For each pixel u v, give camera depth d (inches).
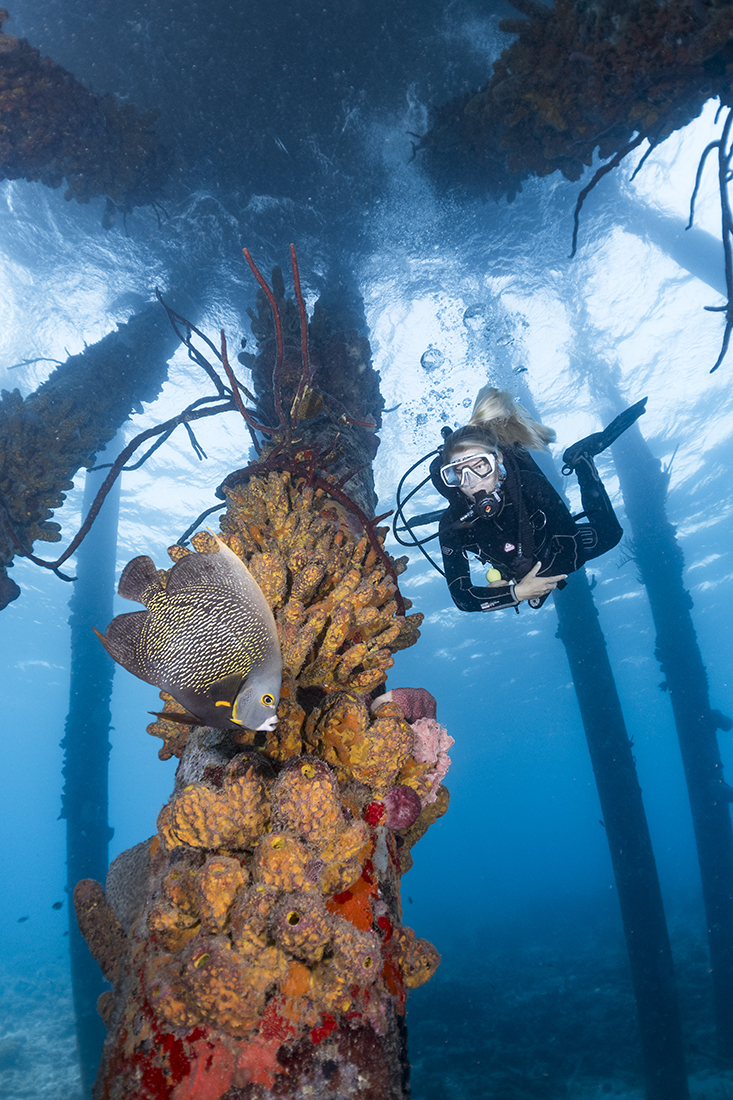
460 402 699.4
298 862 54.3
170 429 174.4
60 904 447.5
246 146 473.4
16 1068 697.0
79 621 550.0
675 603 572.4
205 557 56.7
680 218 599.5
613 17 207.9
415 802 74.6
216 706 55.4
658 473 601.6
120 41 417.1
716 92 211.5
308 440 169.6
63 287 557.0
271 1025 51.5
